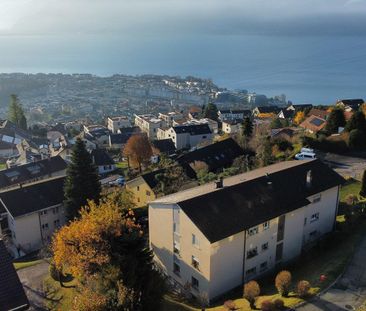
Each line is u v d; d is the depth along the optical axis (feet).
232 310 99.66
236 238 110.93
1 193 183.32
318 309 95.40
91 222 111.75
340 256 121.80
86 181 178.50
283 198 125.90
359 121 238.89
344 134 240.12
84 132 489.67
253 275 118.52
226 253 109.81
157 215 125.49
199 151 251.80
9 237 185.88
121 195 180.04
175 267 123.03
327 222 142.61
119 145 433.48
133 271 98.73
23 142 420.36
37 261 152.87
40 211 183.52
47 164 277.44
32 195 187.11
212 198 117.50
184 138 400.88
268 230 119.03
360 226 140.77
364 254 120.98
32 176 264.52
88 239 108.58
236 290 114.01
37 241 184.85
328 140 237.45
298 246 130.52
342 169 203.82
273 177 133.49
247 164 215.72
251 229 114.01
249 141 272.72
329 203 141.28
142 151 294.66
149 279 102.01
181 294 119.24
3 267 74.28
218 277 109.91
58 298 123.34
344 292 101.96
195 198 115.85
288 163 157.48
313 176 140.46
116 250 106.01
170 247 122.62
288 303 97.81
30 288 131.13
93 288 97.25
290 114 458.91
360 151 233.14
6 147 435.12
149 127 505.25
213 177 196.85
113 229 110.32
